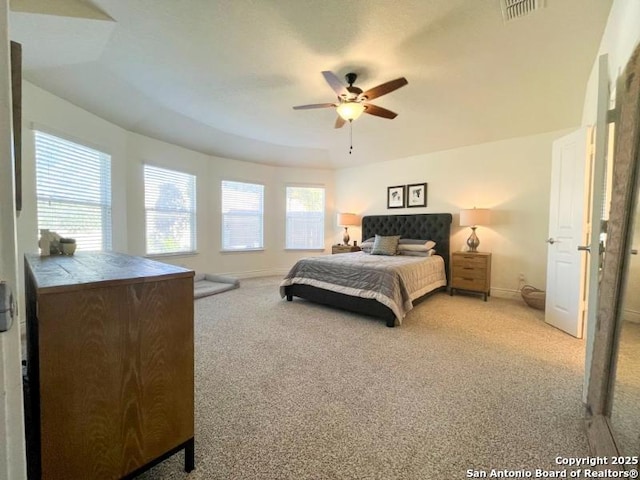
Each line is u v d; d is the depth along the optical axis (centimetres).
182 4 201
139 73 293
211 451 138
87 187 345
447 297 436
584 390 173
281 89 325
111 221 378
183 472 127
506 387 194
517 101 348
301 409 171
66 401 98
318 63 270
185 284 125
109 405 107
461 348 255
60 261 165
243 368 220
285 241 632
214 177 545
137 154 420
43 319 93
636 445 122
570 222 286
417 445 143
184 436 126
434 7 200
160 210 457
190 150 501
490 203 441
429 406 174
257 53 256
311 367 221
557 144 305
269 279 575
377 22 215
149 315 115
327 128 460
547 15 206
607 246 152
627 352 140
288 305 391
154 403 117
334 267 368
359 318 338
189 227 506
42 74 276
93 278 108
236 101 359
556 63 267
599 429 139
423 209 511
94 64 281
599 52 240
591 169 265
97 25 217
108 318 105
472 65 271
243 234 588
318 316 345
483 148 447
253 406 173
